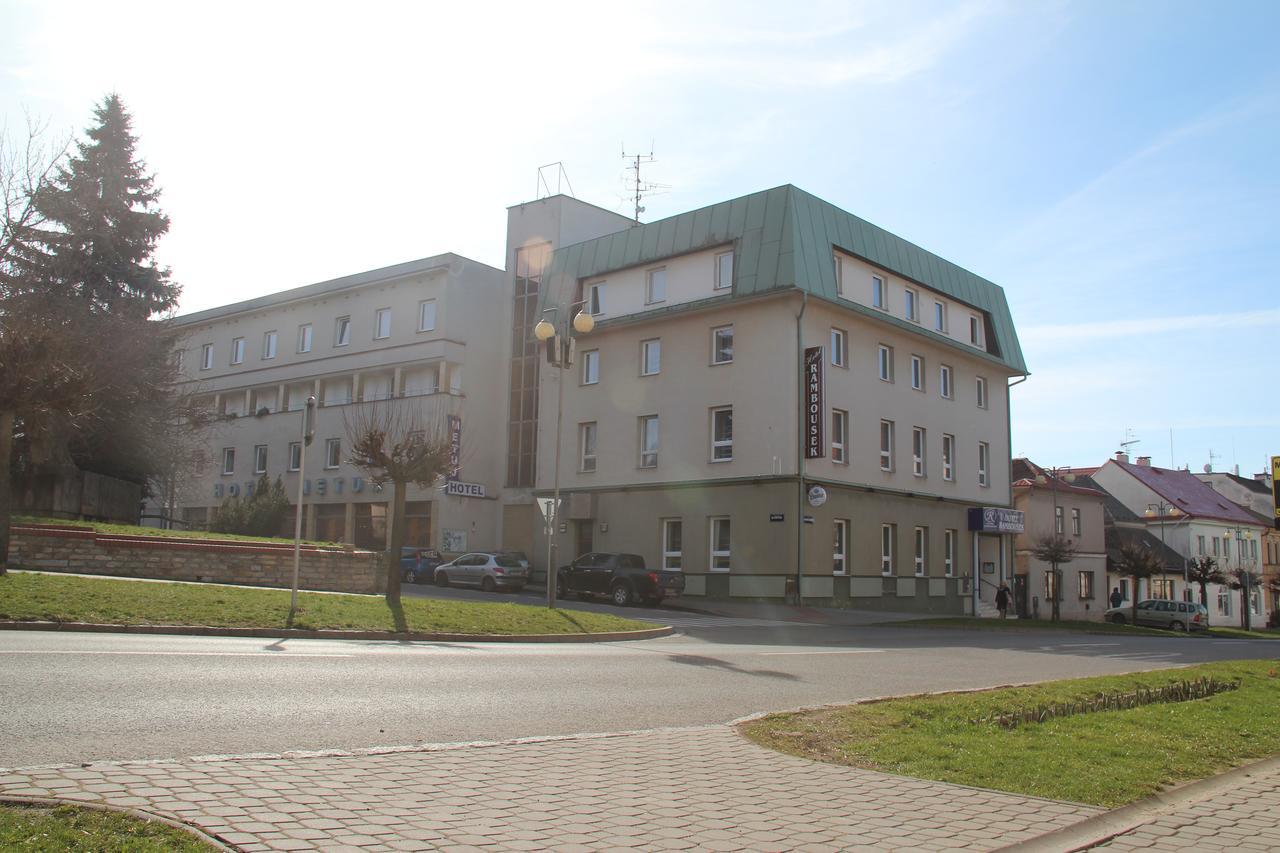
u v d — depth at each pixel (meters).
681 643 18.89
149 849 4.36
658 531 35.53
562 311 38.81
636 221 45.69
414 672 11.35
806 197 34.03
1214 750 8.25
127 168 36.34
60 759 6.18
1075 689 11.41
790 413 32.41
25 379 17.02
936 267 40.78
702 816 5.68
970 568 40.69
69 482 30.30
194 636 13.93
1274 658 21.23
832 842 5.27
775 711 9.78
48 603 13.99
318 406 46.84
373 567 25.84
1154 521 64.44
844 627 27.30
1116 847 5.40
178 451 36.69
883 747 7.74
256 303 50.22
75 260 33.41
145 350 32.31
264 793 5.54
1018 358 44.94
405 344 43.53
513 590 35.53
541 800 5.84
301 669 10.83
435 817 5.33
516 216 43.88
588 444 38.75
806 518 32.19
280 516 38.22
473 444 42.19
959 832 5.50
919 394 38.91
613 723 8.98
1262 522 72.12
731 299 33.59
